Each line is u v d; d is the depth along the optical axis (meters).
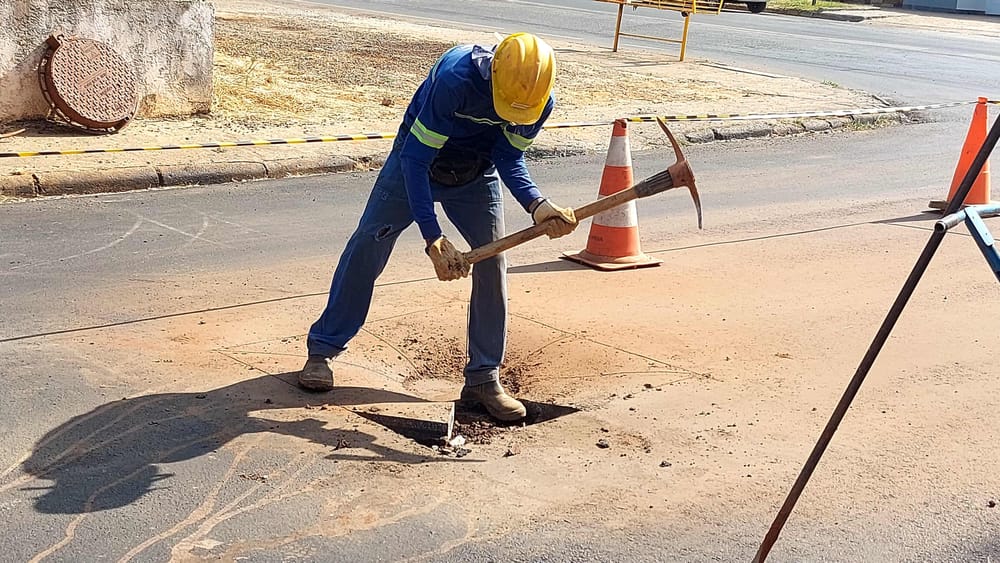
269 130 11.15
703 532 3.74
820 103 15.30
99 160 9.28
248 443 4.26
